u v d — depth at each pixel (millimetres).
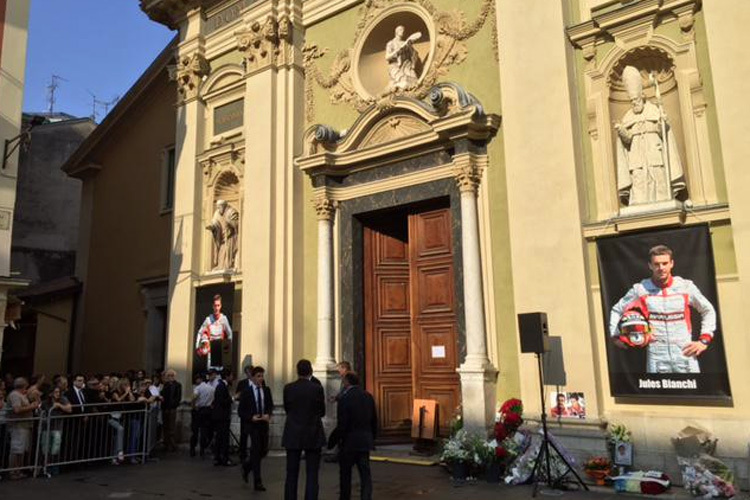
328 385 11258
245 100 13297
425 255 11125
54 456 9906
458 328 10055
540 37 9477
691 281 7918
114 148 19203
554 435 8469
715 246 7863
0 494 8352
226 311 12914
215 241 13641
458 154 10141
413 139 10766
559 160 9031
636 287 8320
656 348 8070
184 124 14516
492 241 9922
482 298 9812
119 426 10820
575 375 8484
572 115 9055
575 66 9312
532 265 9070
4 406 10180
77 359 18734
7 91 11547
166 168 17172
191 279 13648
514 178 9438
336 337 11664
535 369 8883
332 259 11922
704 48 8227
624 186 8602
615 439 8125
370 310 11742
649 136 8477
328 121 12539
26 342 18578
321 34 12938
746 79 7660
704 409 7742
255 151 12797
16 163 11508
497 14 10078
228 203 13758
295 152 12602
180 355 13430
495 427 8789
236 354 12633
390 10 11820
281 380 11711
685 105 8281
